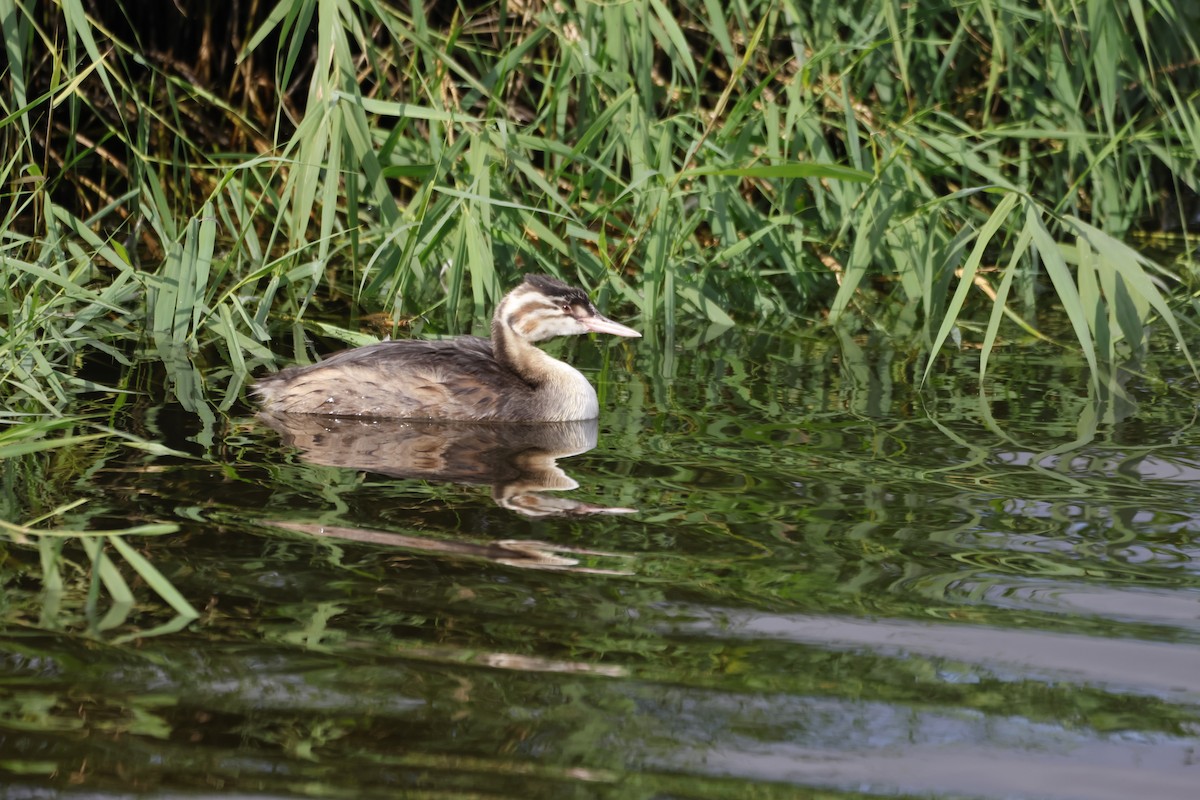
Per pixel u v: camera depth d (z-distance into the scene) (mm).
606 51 17125
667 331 15438
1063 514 9984
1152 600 8523
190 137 20469
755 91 16391
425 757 6660
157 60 20047
